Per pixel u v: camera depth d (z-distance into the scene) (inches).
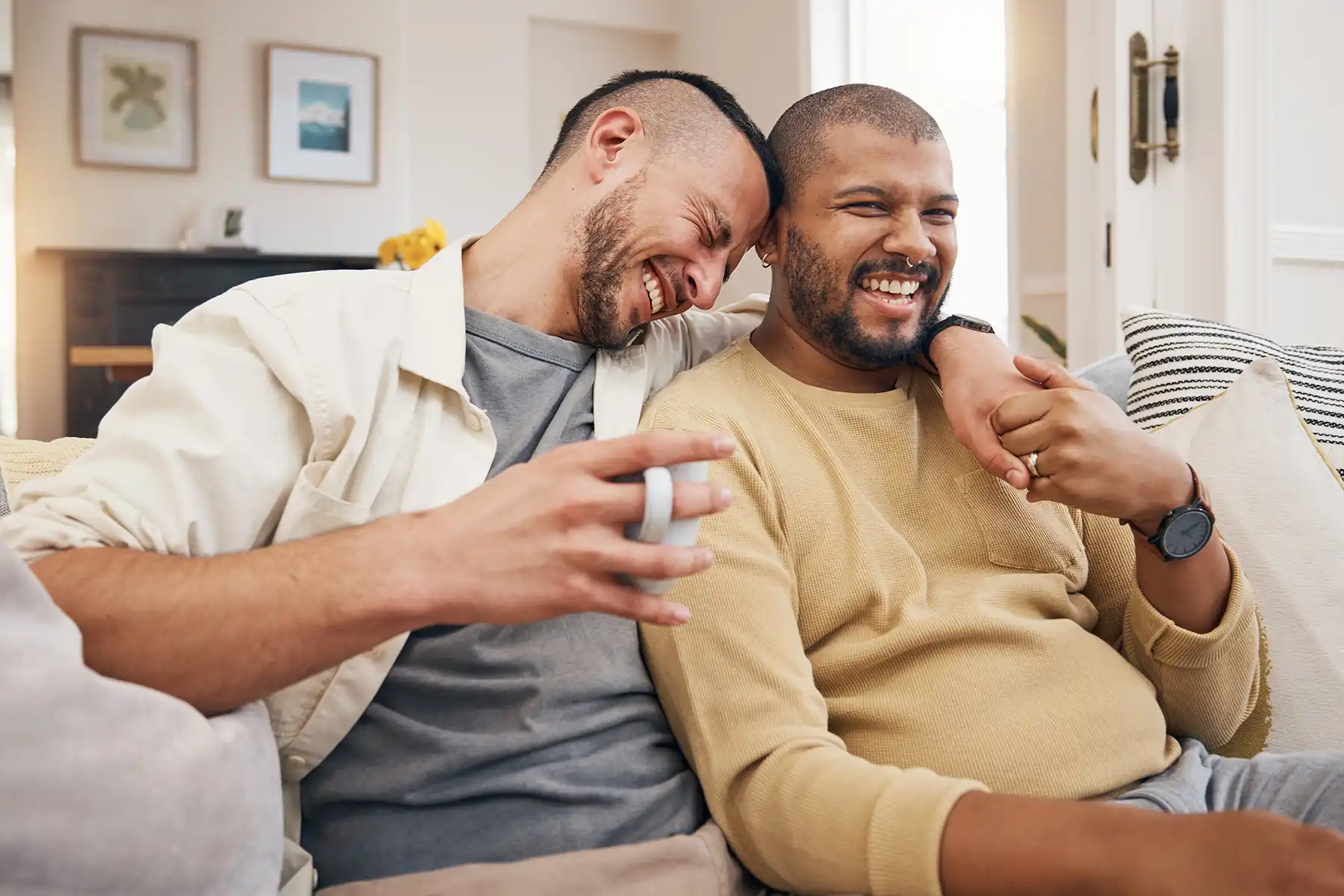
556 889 32.7
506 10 221.6
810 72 178.1
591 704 36.1
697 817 37.1
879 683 39.1
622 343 43.1
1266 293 94.9
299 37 211.3
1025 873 26.9
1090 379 62.3
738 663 34.9
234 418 32.9
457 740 34.3
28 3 199.6
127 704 24.1
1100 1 97.3
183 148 206.5
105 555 28.2
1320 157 99.9
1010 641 39.0
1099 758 37.3
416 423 37.1
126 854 23.2
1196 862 25.6
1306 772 39.2
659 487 26.4
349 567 26.9
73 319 200.7
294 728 33.8
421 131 218.5
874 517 41.0
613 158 41.9
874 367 44.2
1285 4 97.3
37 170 201.0
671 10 229.8
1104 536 46.2
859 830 29.6
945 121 159.9
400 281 39.4
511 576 26.6
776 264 45.5
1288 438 49.3
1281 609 46.3
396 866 34.3
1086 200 103.7
